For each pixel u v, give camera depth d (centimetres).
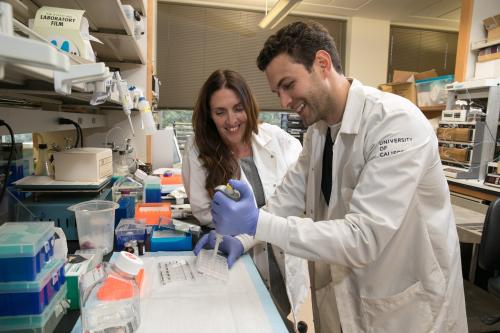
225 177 140
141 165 240
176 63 479
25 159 138
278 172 152
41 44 37
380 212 79
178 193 184
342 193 104
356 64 514
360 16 505
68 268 80
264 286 89
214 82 134
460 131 293
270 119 514
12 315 64
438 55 548
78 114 163
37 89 84
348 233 80
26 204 109
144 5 233
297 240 82
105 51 217
